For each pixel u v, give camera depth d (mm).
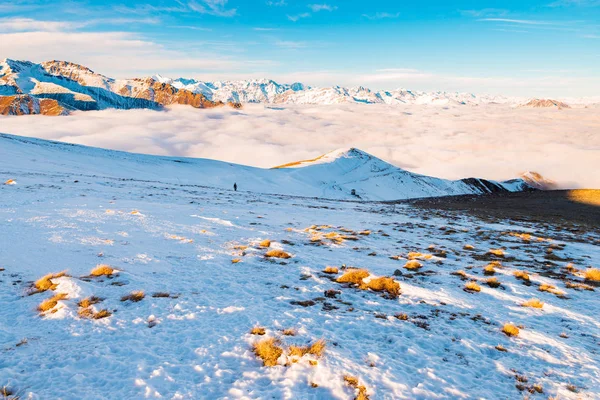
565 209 46531
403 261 18375
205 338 8914
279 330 9375
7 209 25438
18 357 7699
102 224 23172
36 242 17734
